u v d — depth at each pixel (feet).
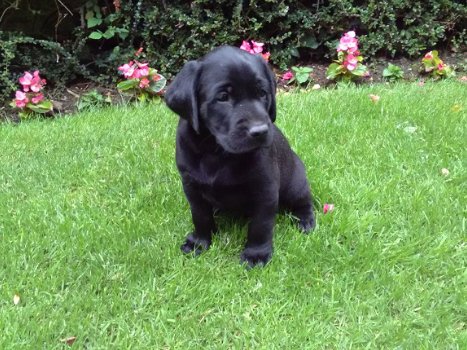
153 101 5.72
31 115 5.58
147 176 4.03
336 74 6.09
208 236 3.31
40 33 6.22
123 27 6.20
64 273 3.11
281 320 2.81
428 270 3.08
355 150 4.20
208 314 2.89
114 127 4.88
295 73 6.30
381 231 3.35
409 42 6.66
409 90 5.49
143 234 3.43
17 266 3.16
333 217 3.45
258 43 5.90
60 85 6.08
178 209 3.63
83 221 3.53
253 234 3.12
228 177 2.93
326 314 2.84
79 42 6.12
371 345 2.68
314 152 4.17
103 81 6.19
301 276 3.06
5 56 5.77
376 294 2.93
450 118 4.66
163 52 6.37
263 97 2.88
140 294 2.97
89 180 4.04
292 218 3.48
